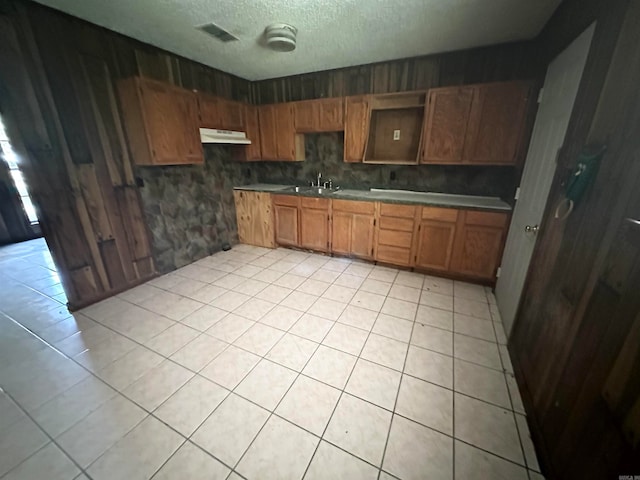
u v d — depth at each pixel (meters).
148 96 2.48
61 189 2.22
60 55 2.09
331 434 1.36
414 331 2.16
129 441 1.33
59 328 2.20
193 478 1.17
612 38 1.15
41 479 1.17
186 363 1.83
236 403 1.53
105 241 2.57
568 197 1.28
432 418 1.44
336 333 2.13
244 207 4.04
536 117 2.24
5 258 3.66
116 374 1.74
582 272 1.15
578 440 1.00
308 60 3.00
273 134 3.79
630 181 0.92
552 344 1.33
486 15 2.03
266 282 2.98
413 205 2.97
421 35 2.36
